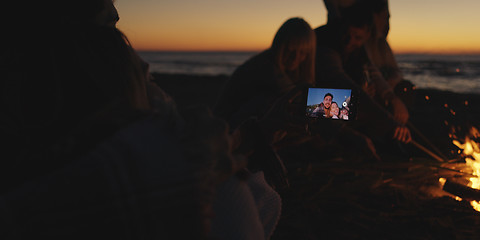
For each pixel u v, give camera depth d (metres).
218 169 0.57
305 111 1.39
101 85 0.56
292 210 2.38
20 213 0.47
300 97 1.40
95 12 0.64
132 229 0.49
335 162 3.27
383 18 3.64
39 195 0.48
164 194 0.50
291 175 2.99
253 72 2.48
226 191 0.65
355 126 3.33
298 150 3.75
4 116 0.52
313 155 3.56
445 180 2.73
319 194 2.61
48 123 0.52
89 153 0.50
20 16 0.57
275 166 1.08
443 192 2.60
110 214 0.49
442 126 5.73
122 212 0.49
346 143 2.97
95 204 0.49
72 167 0.49
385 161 3.24
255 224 0.69
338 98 1.44
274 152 1.09
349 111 1.45
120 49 0.63
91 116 0.53
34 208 0.48
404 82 4.04
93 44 0.60
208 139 0.56
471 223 2.17
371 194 2.60
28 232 0.48
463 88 18.41
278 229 2.17
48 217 0.48
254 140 1.09
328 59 2.91
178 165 0.52
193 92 12.79
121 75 0.60
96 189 0.49
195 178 0.52
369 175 2.91
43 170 0.49
